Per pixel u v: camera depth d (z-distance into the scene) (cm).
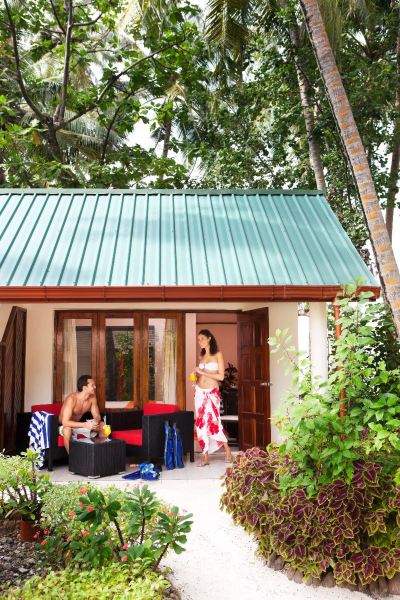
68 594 299
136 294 644
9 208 854
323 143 1310
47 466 775
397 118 1298
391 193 1392
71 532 396
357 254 737
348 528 388
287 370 452
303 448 415
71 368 926
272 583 409
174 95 1598
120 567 335
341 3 1195
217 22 1253
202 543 485
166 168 1341
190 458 823
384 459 424
